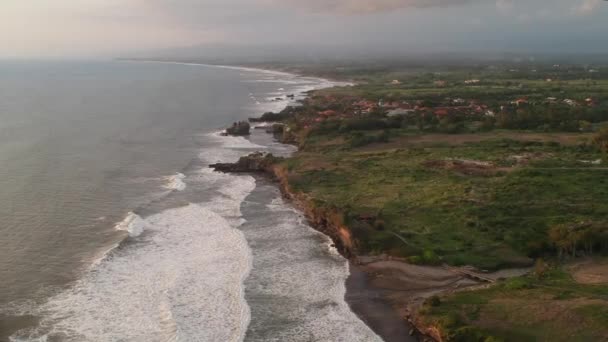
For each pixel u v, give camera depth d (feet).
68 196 241.55
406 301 152.56
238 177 291.58
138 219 214.90
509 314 130.93
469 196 227.20
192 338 133.59
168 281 163.32
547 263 165.48
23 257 176.96
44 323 138.41
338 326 141.18
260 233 207.62
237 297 154.71
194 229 208.54
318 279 168.35
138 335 134.21
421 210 213.87
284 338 135.64
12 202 229.66
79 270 169.27
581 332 119.14
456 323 128.98
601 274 154.61
